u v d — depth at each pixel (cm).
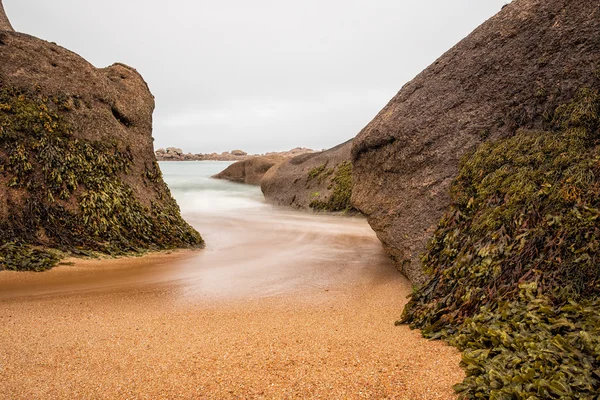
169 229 1102
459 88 690
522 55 623
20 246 810
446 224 597
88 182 1014
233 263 883
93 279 726
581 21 576
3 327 471
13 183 897
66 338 441
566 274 400
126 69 1460
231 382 340
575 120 518
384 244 744
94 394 323
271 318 525
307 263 878
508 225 494
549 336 335
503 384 294
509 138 589
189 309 566
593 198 439
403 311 524
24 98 1036
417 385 325
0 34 1123
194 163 9325
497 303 423
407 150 715
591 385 271
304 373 353
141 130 1323
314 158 2325
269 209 2058
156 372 359
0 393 323
